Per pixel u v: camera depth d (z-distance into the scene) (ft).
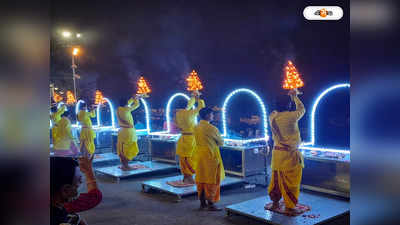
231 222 14.76
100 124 36.76
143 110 34.47
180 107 33.04
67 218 6.26
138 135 31.83
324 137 26.00
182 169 20.39
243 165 21.94
